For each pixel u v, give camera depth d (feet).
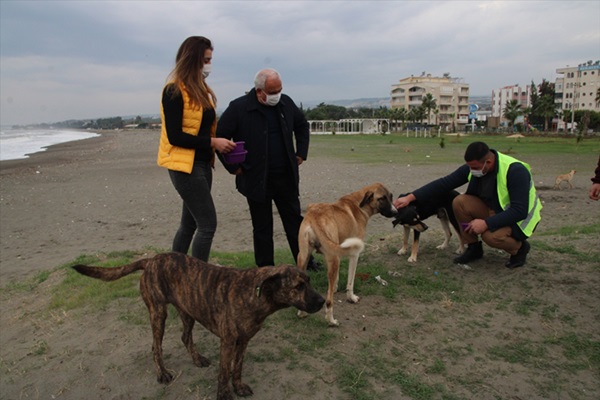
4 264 28.81
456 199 20.24
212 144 15.21
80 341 14.84
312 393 11.59
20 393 12.31
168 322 15.55
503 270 19.20
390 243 24.89
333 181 59.06
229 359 11.00
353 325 15.05
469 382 12.01
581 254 20.17
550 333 14.24
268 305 10.90
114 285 19.54
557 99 364.38
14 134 363.56
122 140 228.63
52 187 63.36
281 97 18.21
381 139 213.05
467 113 417.90
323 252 15.66
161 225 38.14
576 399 11.30
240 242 30.68
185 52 14.84
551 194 46.65
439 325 14.93
